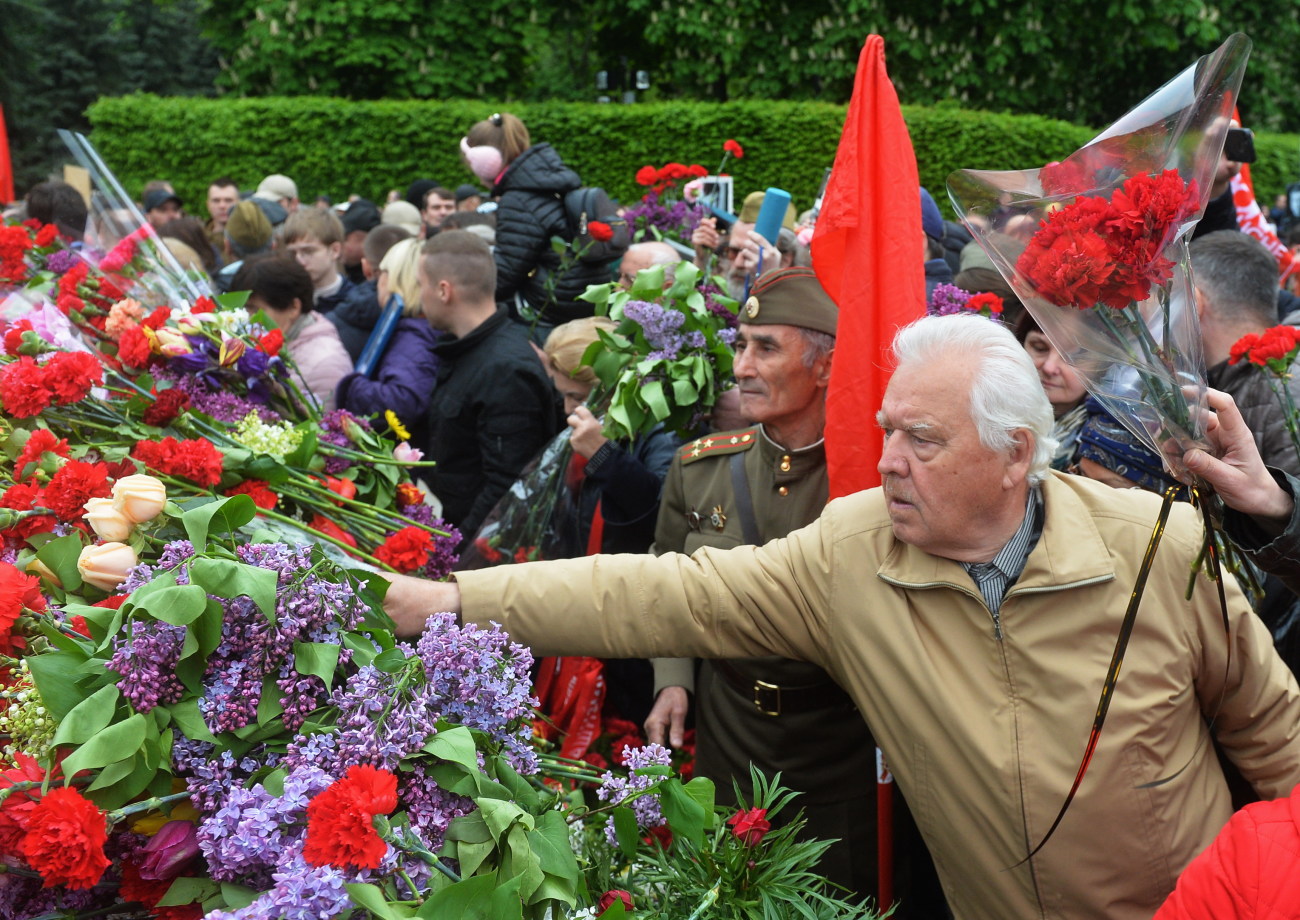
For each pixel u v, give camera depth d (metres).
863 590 1.90
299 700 1.49
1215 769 1.88
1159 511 1.85
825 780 2.43
